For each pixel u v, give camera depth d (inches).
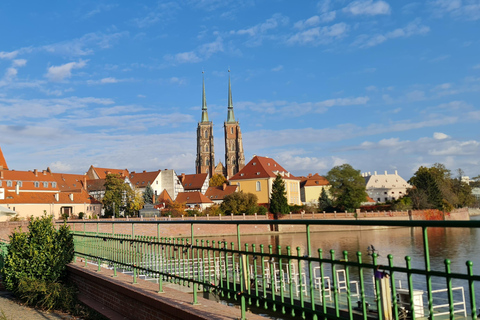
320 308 657.0
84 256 641.0
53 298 562.3
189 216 3853.3
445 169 5408.5
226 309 332.5
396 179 7401.6
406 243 2568.9
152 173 5954.7
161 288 416.2
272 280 280.5
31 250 641.6
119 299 468.8
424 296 989.2
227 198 4094.5
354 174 4328.3
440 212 4603.8
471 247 2233.0
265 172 5152.6
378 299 211.8
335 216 3934.5
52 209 4170.8
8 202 3850.9
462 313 760.3
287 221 268.2
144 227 2598.4
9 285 647.8
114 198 4375.0
